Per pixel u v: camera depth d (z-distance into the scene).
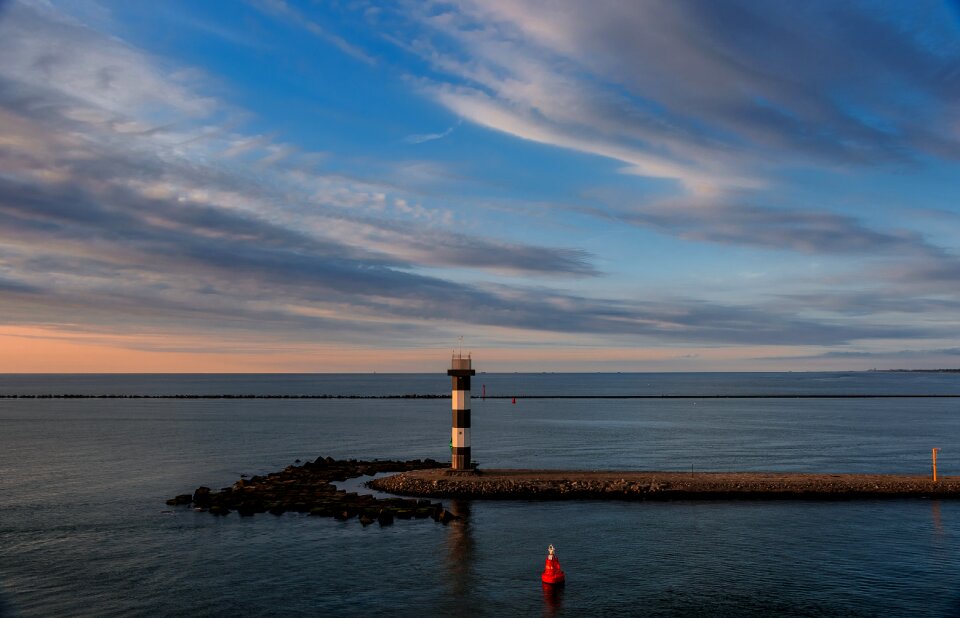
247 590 35.84
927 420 149.75
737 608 33.41
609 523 48.94
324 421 147.38
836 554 41.53
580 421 147.25
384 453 92.12
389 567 39.38
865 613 32.81
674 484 58.31
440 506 52.50
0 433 118.44
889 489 57.59
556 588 36.06
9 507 54.97
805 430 125.50
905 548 42.66
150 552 42.25
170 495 60.03
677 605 33.81
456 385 64.44
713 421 147.00
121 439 108.81
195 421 147.25
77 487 64.38
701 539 44.84
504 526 48.16
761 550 42.41
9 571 38.84
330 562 40.25
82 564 40.03
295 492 58.62
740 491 57.81
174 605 33.88
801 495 57.34
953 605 33.69
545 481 58.94
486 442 104.94
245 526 48.28
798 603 34.00
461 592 35.56
